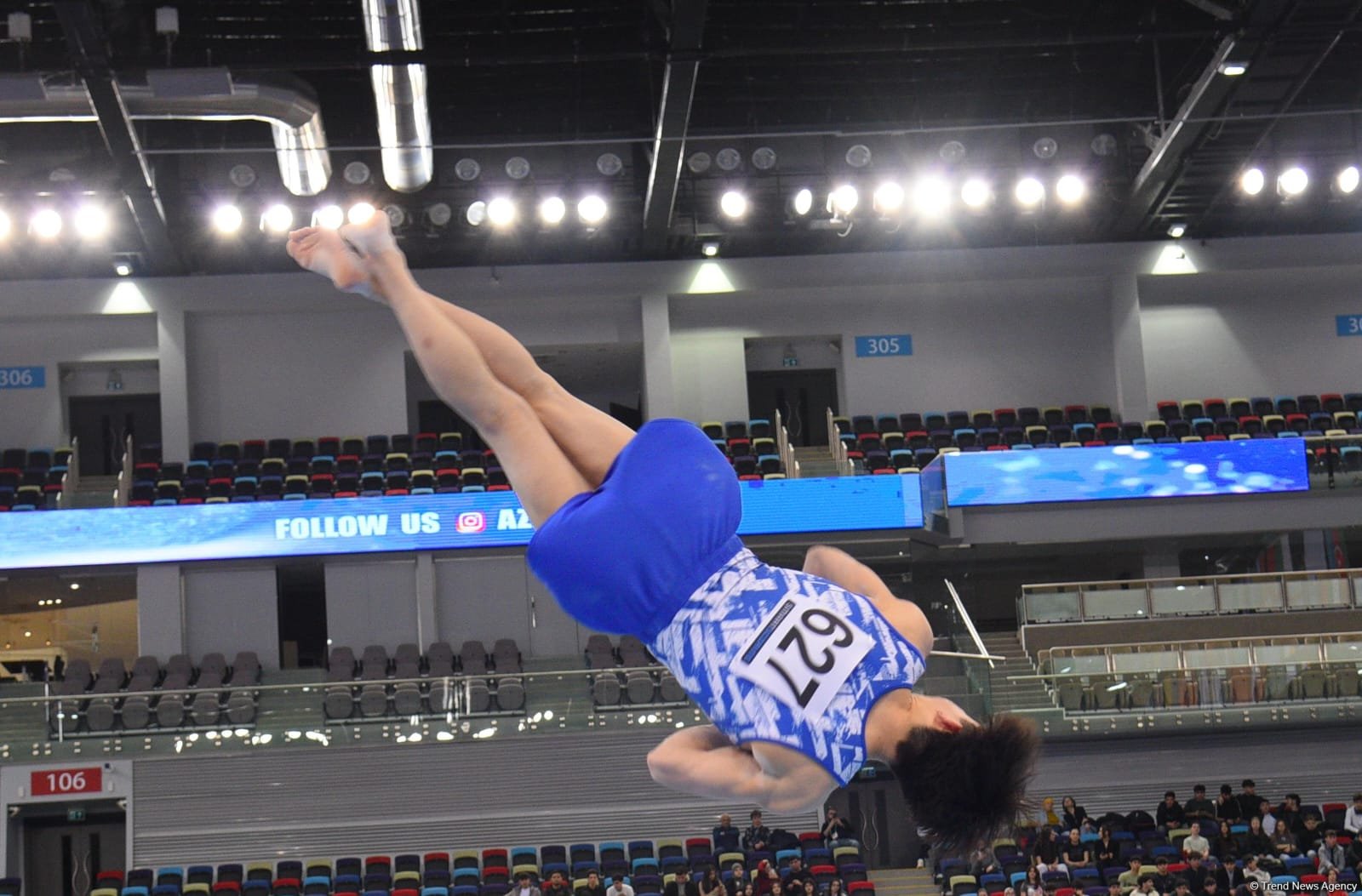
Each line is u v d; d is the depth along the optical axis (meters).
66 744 19.23
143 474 24.95
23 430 26.44
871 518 23.61
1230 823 18.17
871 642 2.90
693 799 19.95
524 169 23.28
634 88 23.47
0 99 18.95
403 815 19.53
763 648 2.89
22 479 24.67
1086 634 21.08
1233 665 18.86
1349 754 20.44
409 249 25.62
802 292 28.12
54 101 19.14
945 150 24.17
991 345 28.30
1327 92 24.58
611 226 25.70
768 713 2.84
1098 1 22.05
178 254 25.34
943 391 28.14
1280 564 24.50
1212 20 21.28
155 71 18.48
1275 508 22.97
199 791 19.36
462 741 19.77
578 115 24.27
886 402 28.06
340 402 27.05
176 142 23.77
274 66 19.06
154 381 27.39
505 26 21.64
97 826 20.23
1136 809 20.05
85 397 27.33
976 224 26.19
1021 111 24.95
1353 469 23.11
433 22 21.52
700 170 23.28
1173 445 23.03
